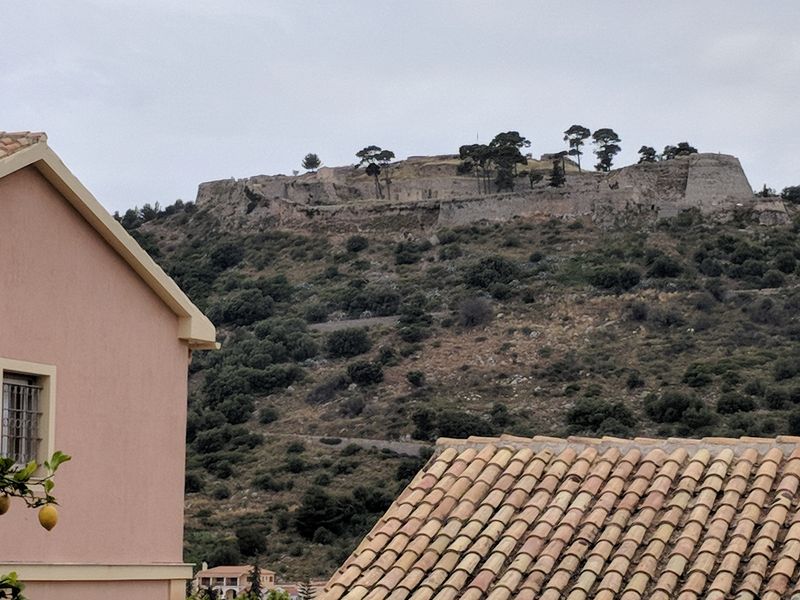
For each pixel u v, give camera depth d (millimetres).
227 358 163750
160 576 22844
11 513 20578
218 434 142250
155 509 23000
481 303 169000
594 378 151750
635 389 147875
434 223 195125
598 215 187875
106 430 22219
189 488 128750
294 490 128250
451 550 18641
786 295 163750
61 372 21500
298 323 171875
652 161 198625
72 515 21484
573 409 143125
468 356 160250
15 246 20875
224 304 182000
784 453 19531
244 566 92688
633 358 154625
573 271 175875
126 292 22719
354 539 111125
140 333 22922
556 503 19125
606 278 170875
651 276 171125
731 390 141750
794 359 146125
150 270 22859
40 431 21203
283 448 139375
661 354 154250
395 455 137750
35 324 21125
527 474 19906
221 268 199750
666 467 19484
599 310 165875
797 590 16766
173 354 23562
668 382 147125
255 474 132875
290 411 151500
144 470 22844
